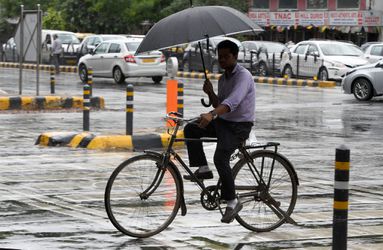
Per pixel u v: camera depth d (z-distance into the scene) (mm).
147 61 61812
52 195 19016
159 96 50969
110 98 49000
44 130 32188
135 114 39219
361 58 62938
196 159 14781
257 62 70688
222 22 14352
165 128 32438
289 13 99125
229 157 14500
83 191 19578
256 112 40531
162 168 14672
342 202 12375
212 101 15016
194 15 14367
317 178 22031
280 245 14281
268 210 15305
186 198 18672
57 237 14711
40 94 48188
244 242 14492
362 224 16141
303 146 28453
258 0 102750
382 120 37156
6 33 121875
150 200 14656
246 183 15016
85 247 13992
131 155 25906
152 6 104438
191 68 76000
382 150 27750
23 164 23812
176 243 14352
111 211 14406
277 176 15320
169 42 14312
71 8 107688
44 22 108188
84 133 28172
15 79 67812
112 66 62312
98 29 107562
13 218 16359
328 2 97312
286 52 67188
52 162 24234
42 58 88938
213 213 17016
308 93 53781
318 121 36531
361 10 94125
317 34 98688
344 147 12352
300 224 16078
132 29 107062
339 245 12398
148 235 14672
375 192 20062
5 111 39812
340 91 55875
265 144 15109
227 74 14562
